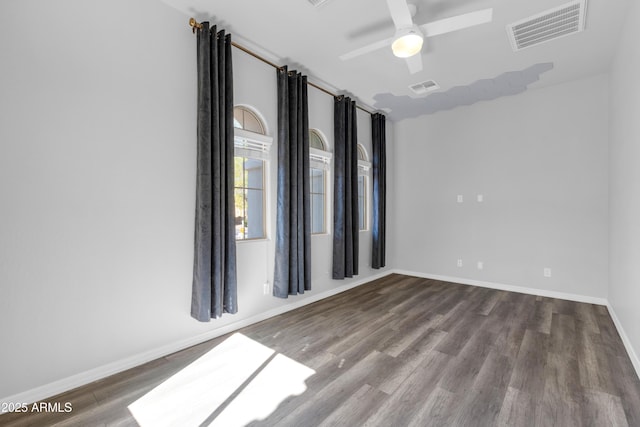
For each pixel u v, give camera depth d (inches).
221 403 70.4
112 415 66.2
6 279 66.9
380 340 103.7
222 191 102.3
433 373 82.5
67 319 75.3
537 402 70.1
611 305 129.9
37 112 70.6
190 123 99.3
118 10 83.3
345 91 162.1
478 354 93.3
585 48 118.3
